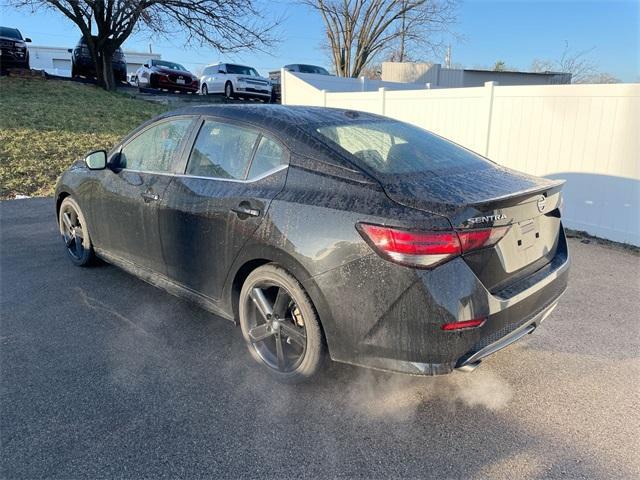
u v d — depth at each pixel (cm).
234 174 317
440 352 237
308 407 278
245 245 295
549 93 653
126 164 413
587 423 266
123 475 225
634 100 569
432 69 2408
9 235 602
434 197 245
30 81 1669
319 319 271
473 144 770
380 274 238
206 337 358
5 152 975
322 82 1495
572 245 599
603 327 379
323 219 259
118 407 274
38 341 347
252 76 2039
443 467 234
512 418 270
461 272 233
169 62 2225
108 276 472
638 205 583
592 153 620
